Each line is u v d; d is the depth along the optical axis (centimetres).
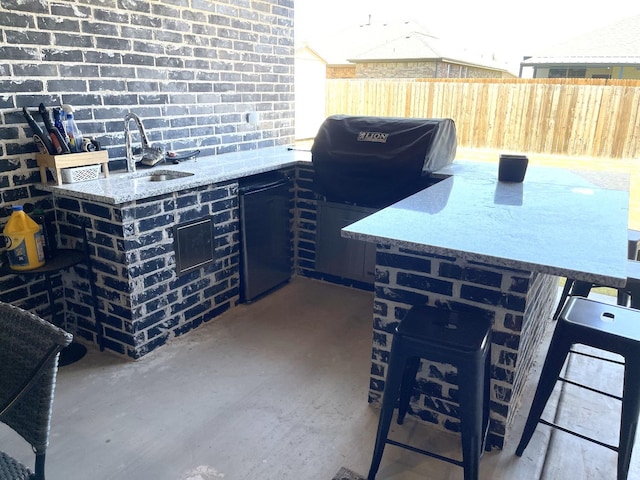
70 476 169
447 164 315
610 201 208
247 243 303
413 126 297
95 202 231
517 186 244
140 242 236
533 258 134
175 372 236
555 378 168
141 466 174
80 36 248
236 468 174
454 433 192
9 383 108
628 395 154
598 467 175
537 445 186
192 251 268
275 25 380
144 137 278
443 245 146
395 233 159
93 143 253
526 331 181
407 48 1063
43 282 256
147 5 280
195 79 321
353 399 215
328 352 256
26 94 230
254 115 374
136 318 242
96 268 245
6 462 111
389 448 184
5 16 217
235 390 221
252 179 309
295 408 208
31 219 224
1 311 113
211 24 324
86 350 256
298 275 371
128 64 275
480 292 171
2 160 227
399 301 192
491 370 176
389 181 291
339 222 337
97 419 199
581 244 147
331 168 311
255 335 274
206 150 341
